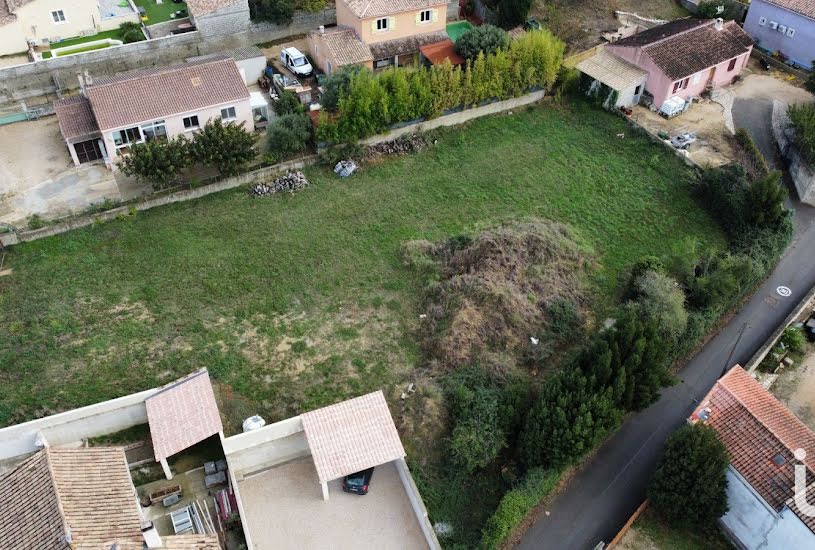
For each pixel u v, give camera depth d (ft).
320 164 155.63
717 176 146.10
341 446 97.76
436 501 100.27
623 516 102.42
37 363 112.37
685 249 134.41
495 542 94.02
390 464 104.06
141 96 151.23
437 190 151.23
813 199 157.28
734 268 128.36
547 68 169.48
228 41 188.14
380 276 130.82
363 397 103.35
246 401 109.09
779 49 197.67
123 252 132.87
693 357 125.08
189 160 141.28
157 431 99.09
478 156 161.38
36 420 98.32
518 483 100.12
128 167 138.92
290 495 99.86
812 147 153.89
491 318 119.44
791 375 124.47
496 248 129.80
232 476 95.61
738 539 99.25
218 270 130.00
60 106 152.56
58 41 184.24
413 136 162.50
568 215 146.72
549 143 166.30
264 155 152.76
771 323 132.05
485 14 204.74
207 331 119.14
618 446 110.93
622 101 174.40
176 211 142.51
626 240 141.79
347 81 157.89
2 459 100.07
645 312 118.93
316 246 136.05
